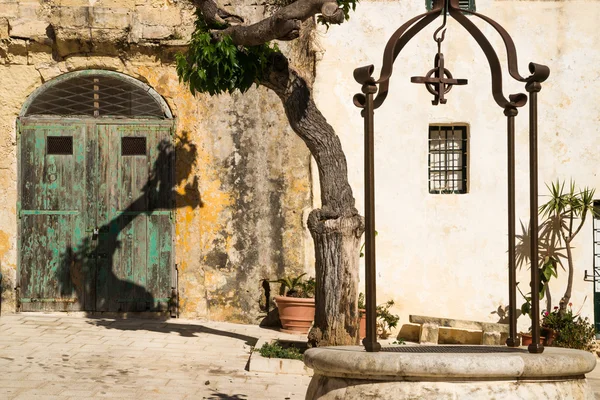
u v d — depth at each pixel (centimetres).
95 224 1169
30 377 808
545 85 1201
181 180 1176
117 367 872
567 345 1128
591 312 1181
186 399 764
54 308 1159
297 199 1184
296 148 1186
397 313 1172
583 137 1199
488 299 1179
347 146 1183
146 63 1176
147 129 1177
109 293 1166
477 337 1159
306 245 1180
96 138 1172
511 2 1205
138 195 1176
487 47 611
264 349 937
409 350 572
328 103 1184
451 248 1182
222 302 1175
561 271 1184
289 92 946
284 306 1122
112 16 1146
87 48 1161
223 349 995
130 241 1172
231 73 910
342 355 496
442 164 1208
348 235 931
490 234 1184
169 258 1174
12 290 1149
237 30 895
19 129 1159
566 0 1205
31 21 1145
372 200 526
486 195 1188
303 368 901
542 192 1192
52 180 1165
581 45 1204
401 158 1184
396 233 1179
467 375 472
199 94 1182
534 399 477
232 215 1180
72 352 925
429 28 1193
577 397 498
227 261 1177
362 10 1191
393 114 1188
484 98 1192
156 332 1063
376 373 481
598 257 1198
